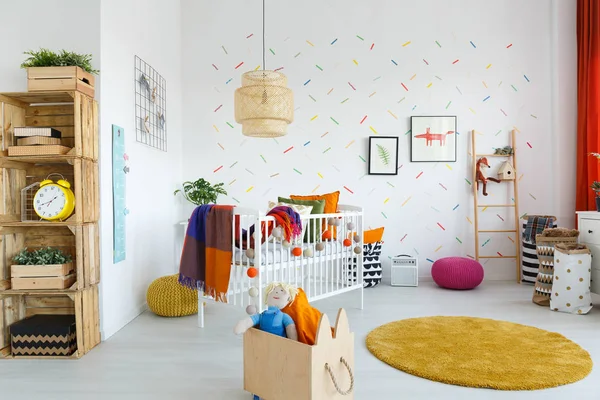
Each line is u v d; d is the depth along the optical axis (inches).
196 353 102.0
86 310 103.0
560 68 180.4
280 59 184.9
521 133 185.2
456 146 185.2
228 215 111.1
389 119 185.0
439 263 169.0
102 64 111.1
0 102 102.0
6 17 110.0
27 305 111.8
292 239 121.3
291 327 76.3
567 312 132.7
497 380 83.0
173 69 174.7
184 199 183.8
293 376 71.7
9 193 105.1
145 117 140.1
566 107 180.4
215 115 184.9
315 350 69.6
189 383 86.0
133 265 131.3
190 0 184.7
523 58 185.0
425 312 134.6
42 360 98.4
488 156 184.4
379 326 119.4
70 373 91.0
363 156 185.2
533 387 80.5
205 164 185.0
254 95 132.8
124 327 122.0
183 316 133.0
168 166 167.6
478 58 185.0
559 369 88.0
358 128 185.0
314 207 143.3
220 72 185.0
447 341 105.7
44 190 101.1
